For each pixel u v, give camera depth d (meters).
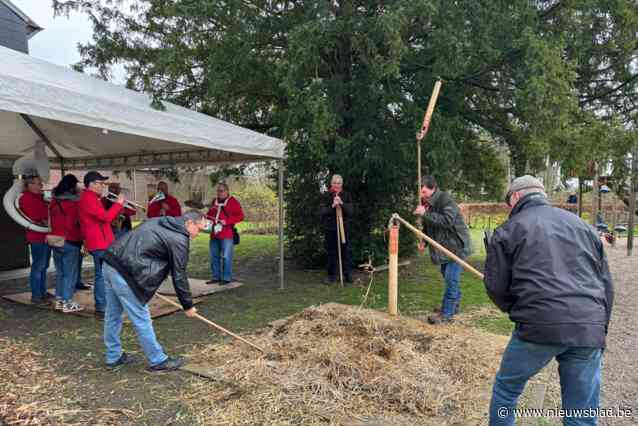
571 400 2.21
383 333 4.02
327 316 4.34
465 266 3.91
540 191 2.43
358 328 4.07
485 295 6.38
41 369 3.66
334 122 6.14
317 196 8.55
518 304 2.18
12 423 2.78
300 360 3.48
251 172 9.98
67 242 5.32
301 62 5.82
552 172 9.03
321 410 2.88
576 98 6.09
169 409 2.98
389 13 5.45
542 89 5.37
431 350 3.75
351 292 6.64
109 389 3.29
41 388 3.30
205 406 3.00
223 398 3.08
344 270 7.34
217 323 5.01
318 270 8.56
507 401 2.35
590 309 2.06
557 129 5.71
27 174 5.70
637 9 6.35
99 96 4.67
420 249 5.06
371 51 6.14
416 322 4.48
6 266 8.59
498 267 2.28
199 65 7.75
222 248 7.11
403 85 7.22
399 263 8.84
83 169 9.61
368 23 6.02
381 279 7.62
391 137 6.98
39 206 5.75
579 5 6.27
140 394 3.21
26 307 5.73
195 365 3.68
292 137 7.10
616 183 8.40
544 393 3.21
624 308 5.86
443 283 7.36
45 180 6.97
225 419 2.82
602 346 2.07
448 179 7.26
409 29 6.55
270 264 9.20
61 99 4.01
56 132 7.39
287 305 5.85
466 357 3.65
